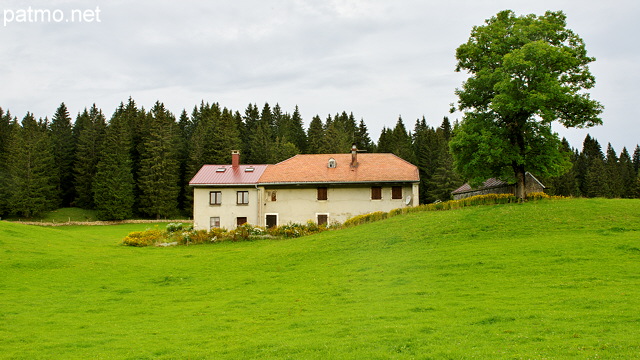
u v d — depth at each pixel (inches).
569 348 423.8
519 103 1451.8
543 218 1229.7
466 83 1631.4
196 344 532.1
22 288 885.8
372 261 1007.6
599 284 679.7
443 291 717.3
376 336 511.5
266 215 1902.1
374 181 1834.4
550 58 1454.2
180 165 3725.4
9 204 3073.3
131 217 3309.5
